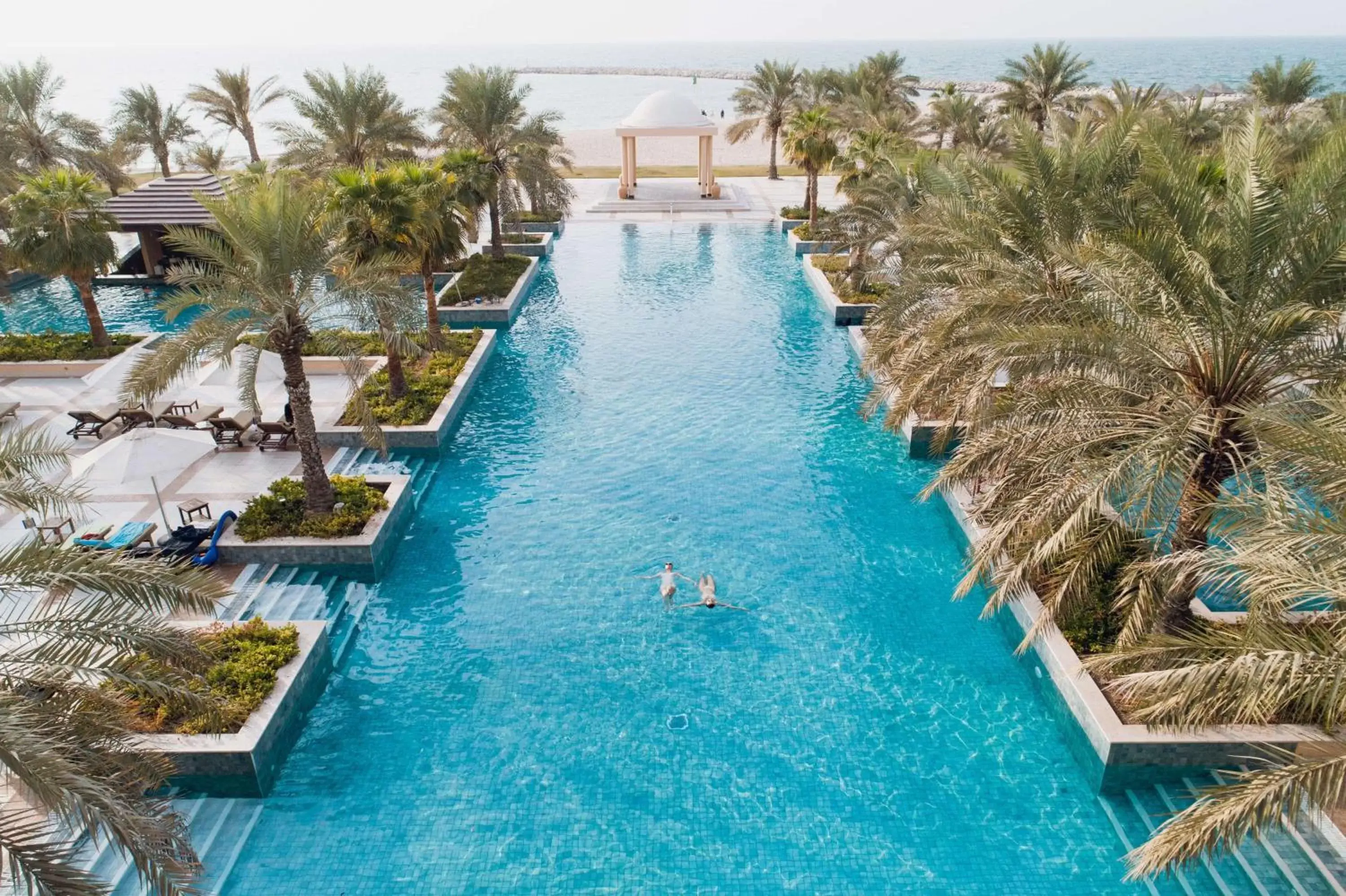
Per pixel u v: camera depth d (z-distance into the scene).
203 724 10.29
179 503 16.58
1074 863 9.49
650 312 30.61
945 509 16.77
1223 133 9.75
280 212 13.72
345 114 31.73
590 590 14.55
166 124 46.97
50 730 7.30
